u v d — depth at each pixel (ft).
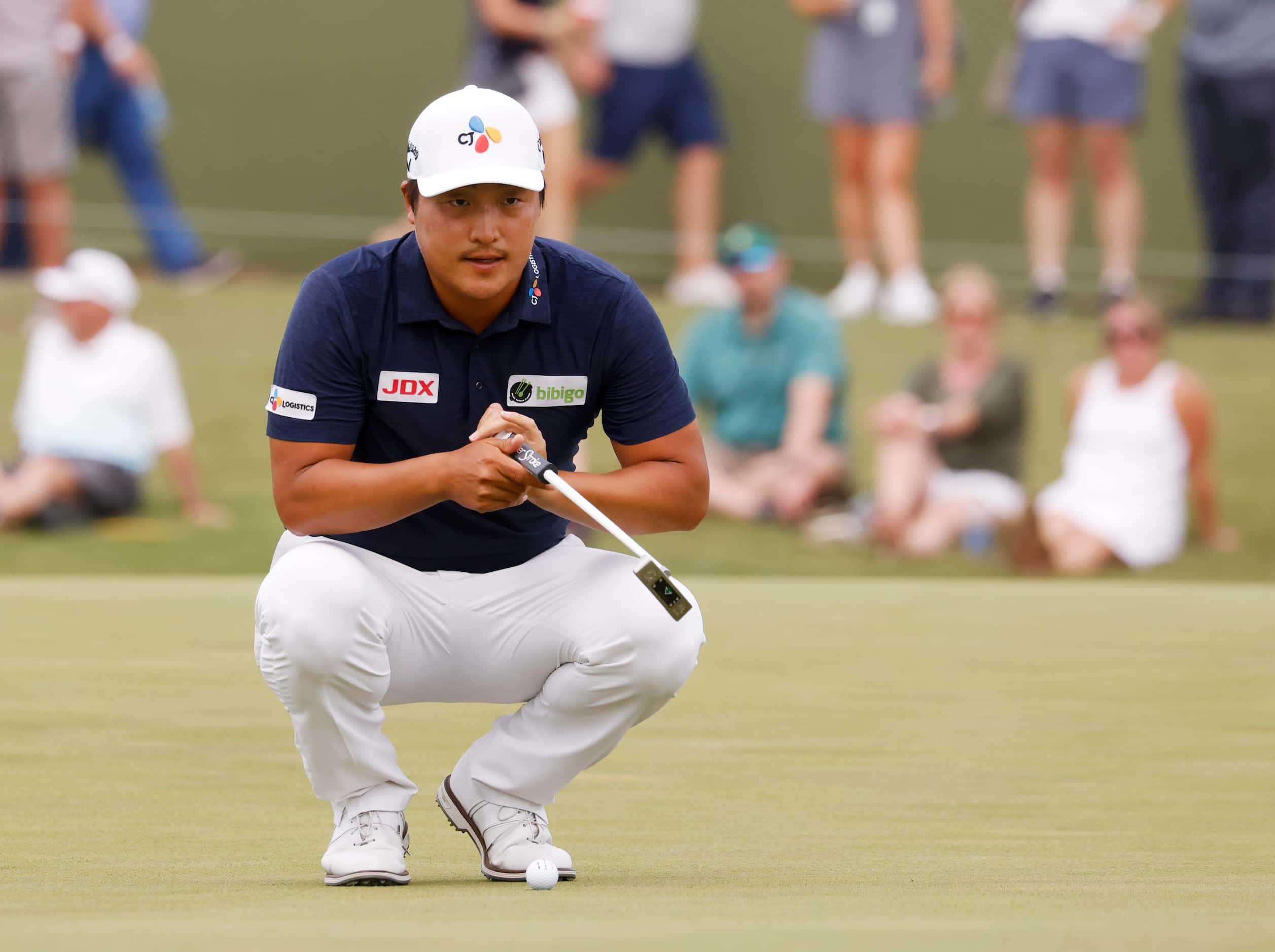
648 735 52.75
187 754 49.24
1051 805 43.47
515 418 33.58
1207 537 105.81
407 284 34.09
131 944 25.54
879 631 72.90
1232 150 134.72
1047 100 133.59
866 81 132.98
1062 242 135.03
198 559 98.32
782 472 104.94
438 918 28.84
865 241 134.51
